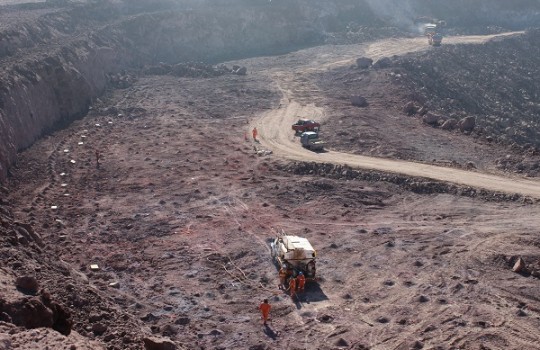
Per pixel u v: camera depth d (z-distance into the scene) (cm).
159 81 8881
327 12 13750
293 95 7912
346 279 3194
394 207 4256
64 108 6619
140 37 10906
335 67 9694
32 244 2939
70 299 2398
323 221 4022
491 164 4972
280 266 3234
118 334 2212
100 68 8412
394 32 13238
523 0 15612
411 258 3388
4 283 2081
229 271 3319
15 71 5850
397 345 2555
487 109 8956
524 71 10912
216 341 2614
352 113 6800
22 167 4966
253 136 5975
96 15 10762
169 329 2681
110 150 5625
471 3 15412
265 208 4241
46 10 9812
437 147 5469
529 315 2745
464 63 10475
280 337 2650
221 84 8612
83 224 3962
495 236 3612
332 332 2681
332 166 5012
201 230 3884
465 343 2534
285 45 12656
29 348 1491
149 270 3328
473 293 2958
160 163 5247
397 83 8106
